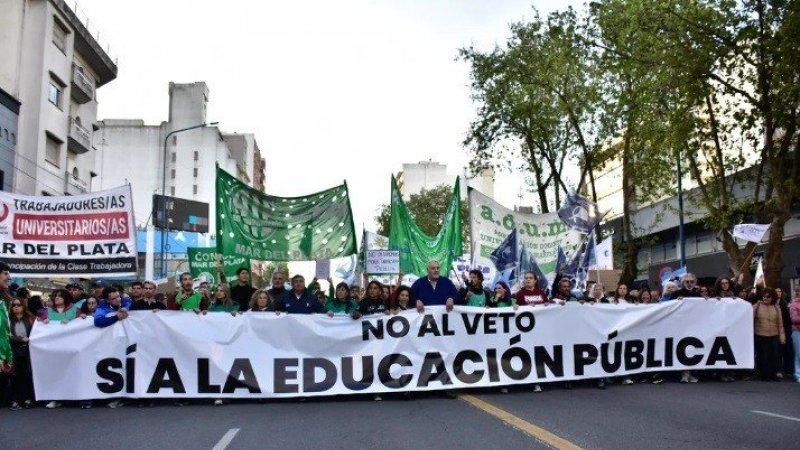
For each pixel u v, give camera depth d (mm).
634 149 25250
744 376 12742
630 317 11609
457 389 10984
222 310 11258
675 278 20641
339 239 13820
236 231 13375
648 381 11914
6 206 11828
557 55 22953
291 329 10367
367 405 9641
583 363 11188
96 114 39531
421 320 10641
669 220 37000
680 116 18906
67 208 12000
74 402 10352
